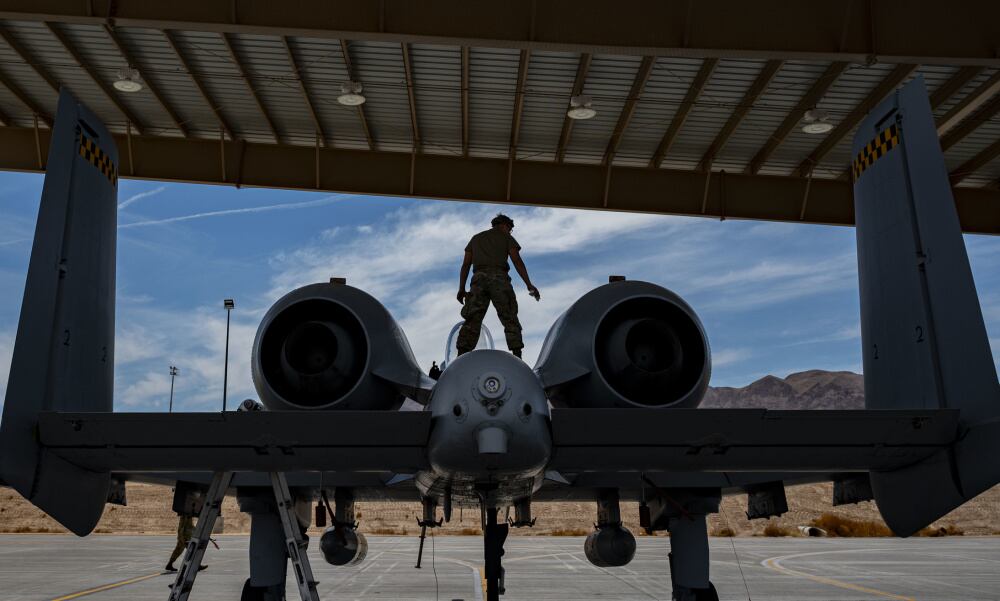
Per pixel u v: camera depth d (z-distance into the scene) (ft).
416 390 18.24
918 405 17.28
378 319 18.56
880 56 35.63
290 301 18.37
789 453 15.34
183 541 54.44
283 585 23.98
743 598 41.81
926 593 44.70
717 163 54.13
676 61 42.19
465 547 89.10
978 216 55.88
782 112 47.44
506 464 14.58
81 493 16.26
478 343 19.89
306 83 45.83
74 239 17.54
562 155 53.26
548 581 49.98
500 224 20.29
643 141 51.52
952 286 16.38
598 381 17.97
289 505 19.19
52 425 14.55
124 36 41.83
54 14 34.76
